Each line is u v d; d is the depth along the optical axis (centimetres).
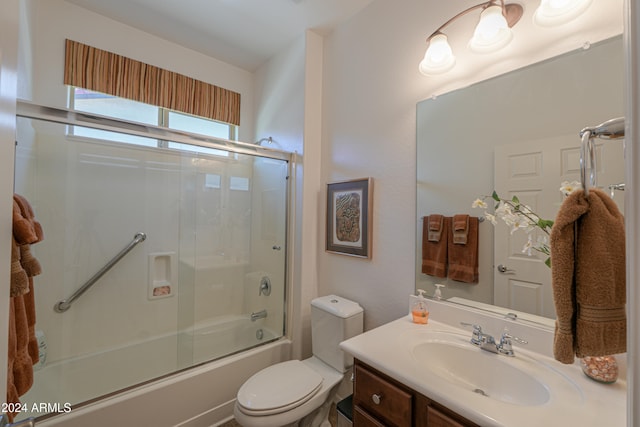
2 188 49
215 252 239
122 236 202
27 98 155
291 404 132
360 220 182
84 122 157
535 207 110
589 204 63
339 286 198
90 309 190
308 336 213
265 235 238
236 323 243
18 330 86
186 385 166
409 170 156
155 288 214
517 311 114
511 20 116
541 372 95
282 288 223
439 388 85
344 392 175
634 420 35
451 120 137
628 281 36
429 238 145
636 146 35
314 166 215
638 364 34
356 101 189
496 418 73
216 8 192
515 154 116
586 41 99
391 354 106
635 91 36
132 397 149
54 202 176
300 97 214
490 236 123
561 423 71
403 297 158
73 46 190
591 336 60
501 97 120
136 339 205
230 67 265
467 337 120
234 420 179
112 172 197
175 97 233
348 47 196
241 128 273
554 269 65
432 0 147
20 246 85
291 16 196
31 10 160
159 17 202
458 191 134
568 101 103
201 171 232
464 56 134
